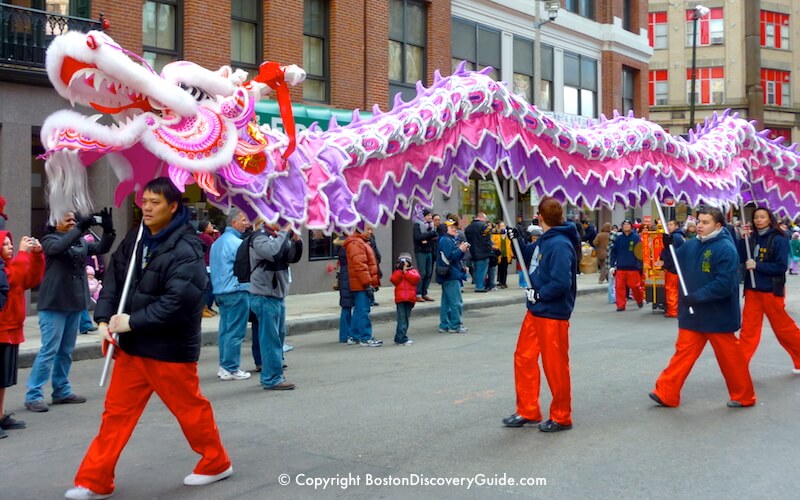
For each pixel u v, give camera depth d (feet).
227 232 30.12
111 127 18.22
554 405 21.39
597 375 29.40
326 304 53.83
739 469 17.99
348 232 24.00
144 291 15.85
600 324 46.16
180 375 16.20
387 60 68.23
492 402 25.13
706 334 23.67
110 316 16.35
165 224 16.34
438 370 31.42
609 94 97.25
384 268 67.15
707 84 152.76
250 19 58.29
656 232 51.88
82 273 25.98
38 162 48.96
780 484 16.96
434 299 58.75
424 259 56.75
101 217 25.32
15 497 16.65
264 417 23.62
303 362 34.30
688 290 23.62
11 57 44.60
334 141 24.27
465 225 76.79
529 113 27.66
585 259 88.02
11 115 44.93
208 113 19.47
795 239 90.74
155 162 19.54
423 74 72.69
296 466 18.49
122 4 49.47
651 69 154.71
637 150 30.86
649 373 29.76
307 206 22.90
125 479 17.61
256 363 31.71
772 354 34.04
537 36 72.28
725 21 151.12
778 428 21.56
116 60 17.40
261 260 27.43
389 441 20.63
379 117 25.89
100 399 27.07
